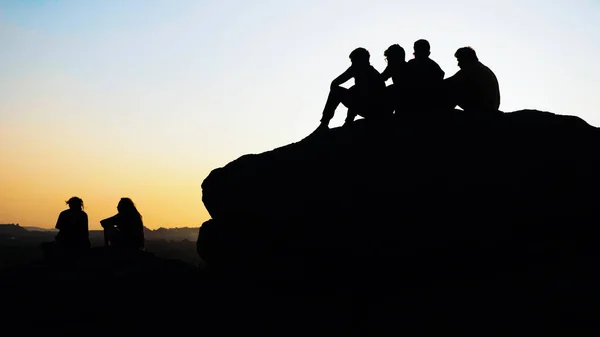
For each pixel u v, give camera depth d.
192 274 11.77
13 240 59.97
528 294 8.39
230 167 11.74
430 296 8.92
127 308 9.79
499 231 9.43
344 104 11.58
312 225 10.14
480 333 7.73
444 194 9.62
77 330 8.98
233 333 8.68
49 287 11.04
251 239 11.17
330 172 10.48
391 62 11.54
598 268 8.71
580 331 7.41
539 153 9.88
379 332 8.23
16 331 9.02
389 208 9.76
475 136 10.21
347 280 10.02
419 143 10.30
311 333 8.48
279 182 10.82
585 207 9.50
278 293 10.27
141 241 15.37
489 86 11.01
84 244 14.75
